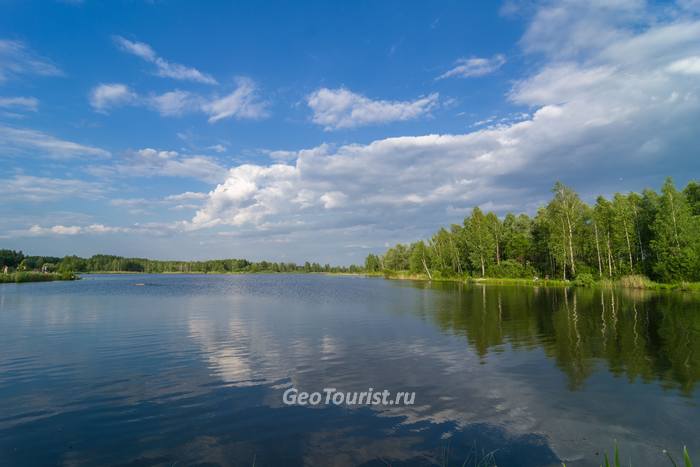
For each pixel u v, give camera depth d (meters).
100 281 122.31
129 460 9.80
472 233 105.50
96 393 14.50
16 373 16.98
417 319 32.38
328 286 94.06
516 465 9.54
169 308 41.84
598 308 37.25
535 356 19.42
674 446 10.44
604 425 11.67
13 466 9.52
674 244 61.00
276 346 22.16
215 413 12.67
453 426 11.69
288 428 11.59
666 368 17.09
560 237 79.44
